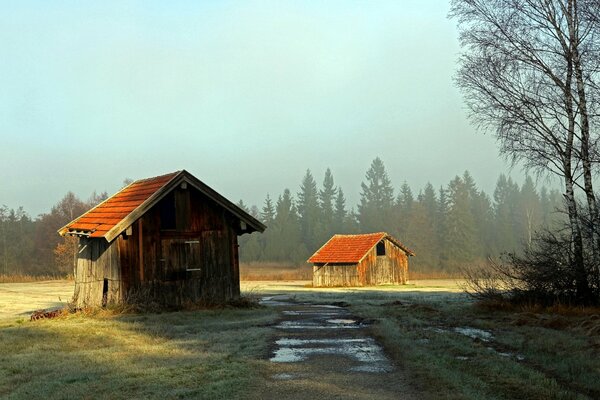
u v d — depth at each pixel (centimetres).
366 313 1861
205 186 2014
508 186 13225
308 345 1227
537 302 1817
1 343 1258
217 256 2067
